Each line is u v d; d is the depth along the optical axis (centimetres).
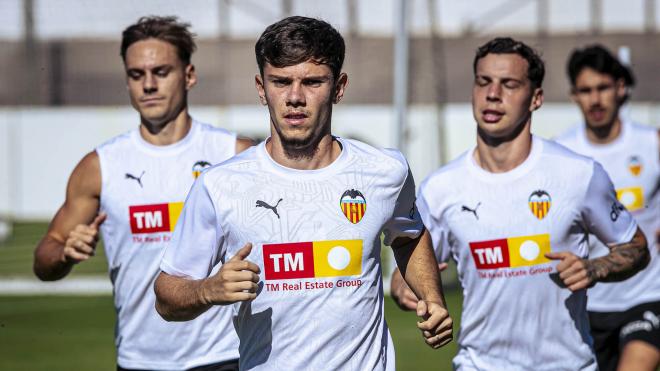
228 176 1273
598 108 2348
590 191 1633
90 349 3256
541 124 7131
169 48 1798
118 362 1811
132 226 1781
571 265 1512
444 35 7131
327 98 1232
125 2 7219
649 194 2366
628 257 1631
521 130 1653
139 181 1788
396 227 1348
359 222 1280
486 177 1664
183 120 1825
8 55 7256
